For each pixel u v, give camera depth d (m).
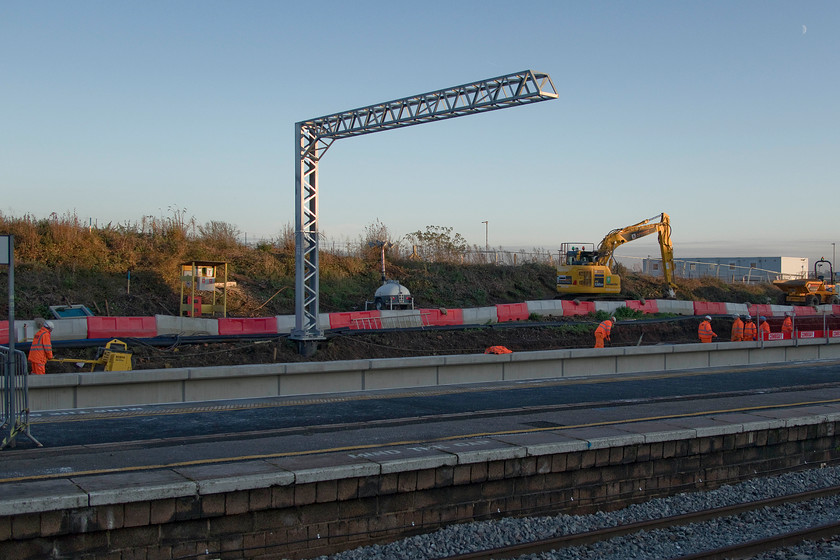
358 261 43.31
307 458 9.63
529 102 20.70
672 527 10.07
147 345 25.14
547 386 18.28
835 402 15.64
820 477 12.73
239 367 16.27
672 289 47.97
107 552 7.77
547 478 10.47
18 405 11.35
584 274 42.97
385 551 8.91
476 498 9.94
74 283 31.12
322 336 27.16
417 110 22.91
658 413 13.91
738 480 12.30
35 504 7.34
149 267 34.50
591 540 9.43
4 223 33.88
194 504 8.16
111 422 12.91
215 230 41.97
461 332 33.38
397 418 13.51
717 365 24.30
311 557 8.82
